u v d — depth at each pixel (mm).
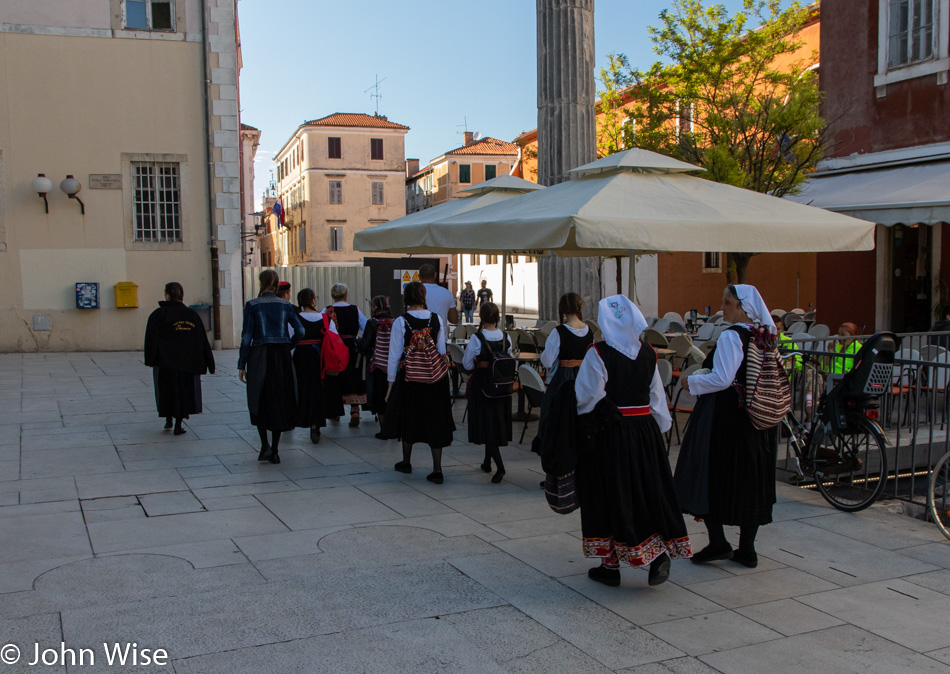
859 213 10602
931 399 6715
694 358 9461
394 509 6070
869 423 6027
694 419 5000
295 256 60844
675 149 13359
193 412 8805
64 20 17141
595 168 7840
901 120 12797
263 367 7422
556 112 11078
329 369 8477
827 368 7863
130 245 17719
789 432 6656
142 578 4578
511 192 10648
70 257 17375
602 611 4227
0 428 9023
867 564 5012
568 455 4434
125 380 12977
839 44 13789
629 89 15648
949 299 12992
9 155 16953
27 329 17188
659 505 4391
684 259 24234
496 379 6844
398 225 9305
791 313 15672
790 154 13008
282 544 5219
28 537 5289
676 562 5043
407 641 3832
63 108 17219
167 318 8617
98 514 5836
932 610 4297
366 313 21703
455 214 9156
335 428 9414
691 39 14336
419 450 8242
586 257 11281
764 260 24562
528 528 5637
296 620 4043
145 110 17688
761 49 14297
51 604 4191
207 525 5609
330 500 6305
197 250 18109
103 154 17469
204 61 17875
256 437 8734
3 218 16969
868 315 13656
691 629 4020
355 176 56844
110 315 17641
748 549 4930
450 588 4508
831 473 6250
